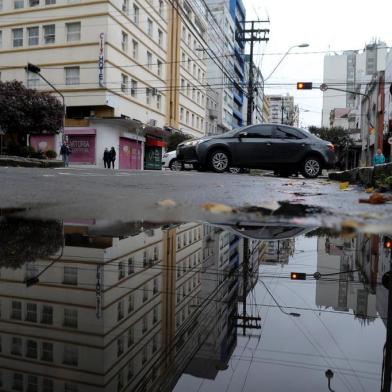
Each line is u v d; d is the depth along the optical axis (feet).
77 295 4.95
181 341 3.83
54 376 3.06
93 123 91.81
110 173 30.81
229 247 7.79
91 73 89.04
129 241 7.98
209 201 13.62
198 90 151.12
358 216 10.87
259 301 5.18
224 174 33.86
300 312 4.78
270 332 4.18
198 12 147.64
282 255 7.32
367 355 3.74
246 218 10.55
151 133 113.70
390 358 3.64
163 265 6.48
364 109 161.38
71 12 90.07
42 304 4.60
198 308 4.77
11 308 4.45
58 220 9.95
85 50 89.30
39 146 94.94
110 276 5.80
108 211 11.37
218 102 182.70
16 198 14.11
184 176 28.04
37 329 3.92
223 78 183.21
